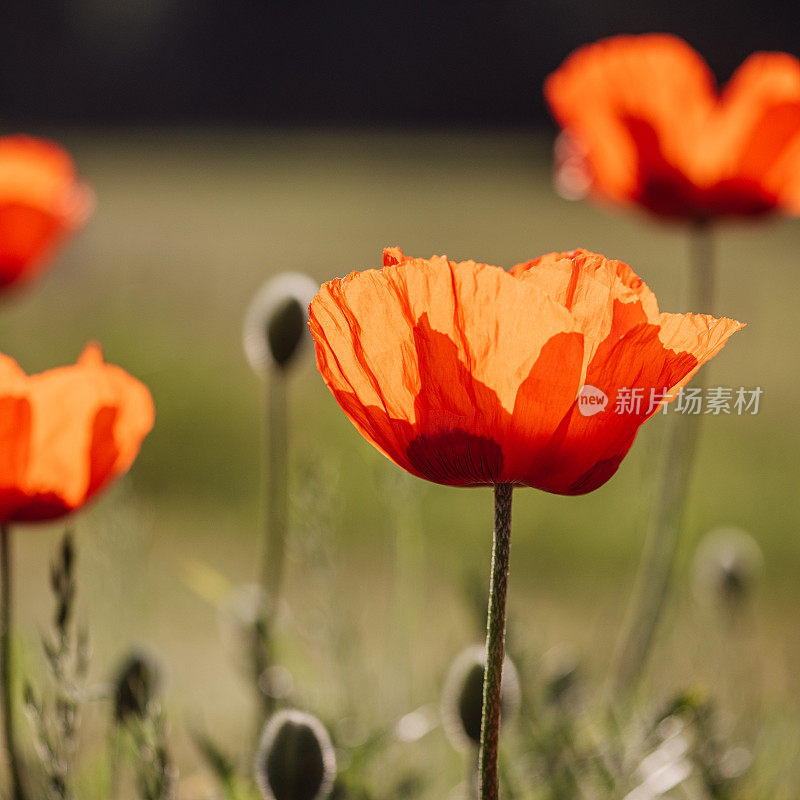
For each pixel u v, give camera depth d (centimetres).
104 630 266
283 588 274
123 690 252
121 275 932
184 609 324
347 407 239
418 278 236
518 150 2092
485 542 352
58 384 247
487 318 236
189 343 707
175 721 267
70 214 279
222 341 730
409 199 1469
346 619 264
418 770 261
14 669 252
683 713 252
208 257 1037
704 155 270
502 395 237
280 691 260
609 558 417
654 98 270
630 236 1123
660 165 270
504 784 253
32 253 277
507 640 260
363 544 427
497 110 2467
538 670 262
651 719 253
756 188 270
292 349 265
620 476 366
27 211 274
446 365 237
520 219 1270
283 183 1684
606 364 236
